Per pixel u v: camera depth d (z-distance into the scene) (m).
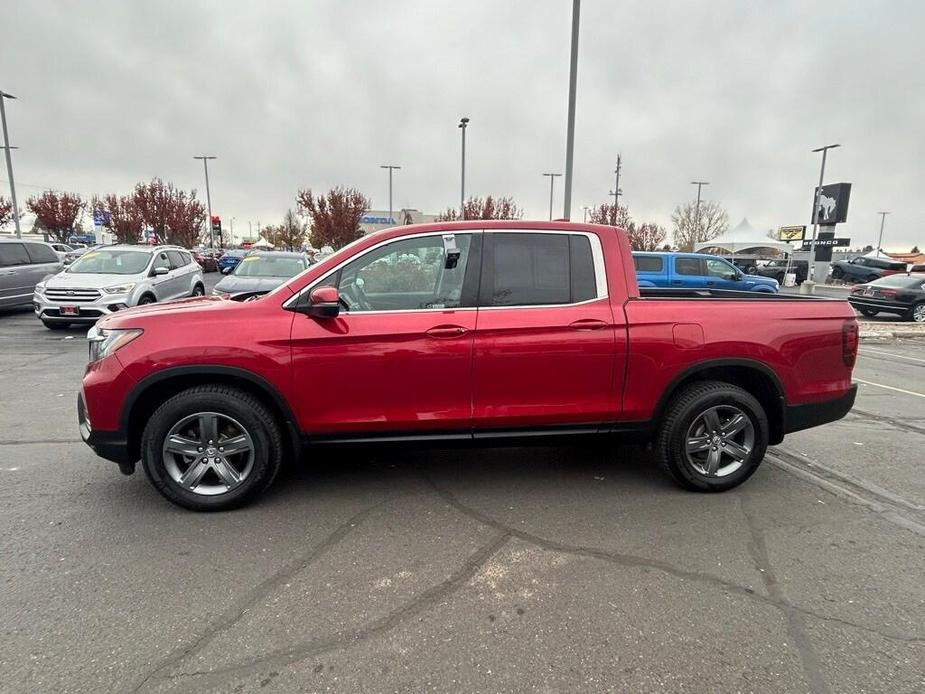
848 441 5.14
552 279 3.64
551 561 3.00
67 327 11.72
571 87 13.12
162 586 2.74
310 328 3.40
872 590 2.78
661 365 3.67
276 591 2.71
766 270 33.31
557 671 2.21
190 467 3.46
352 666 2.22
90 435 3.40
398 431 3.56
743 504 3.72
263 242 83.56
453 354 3.48
